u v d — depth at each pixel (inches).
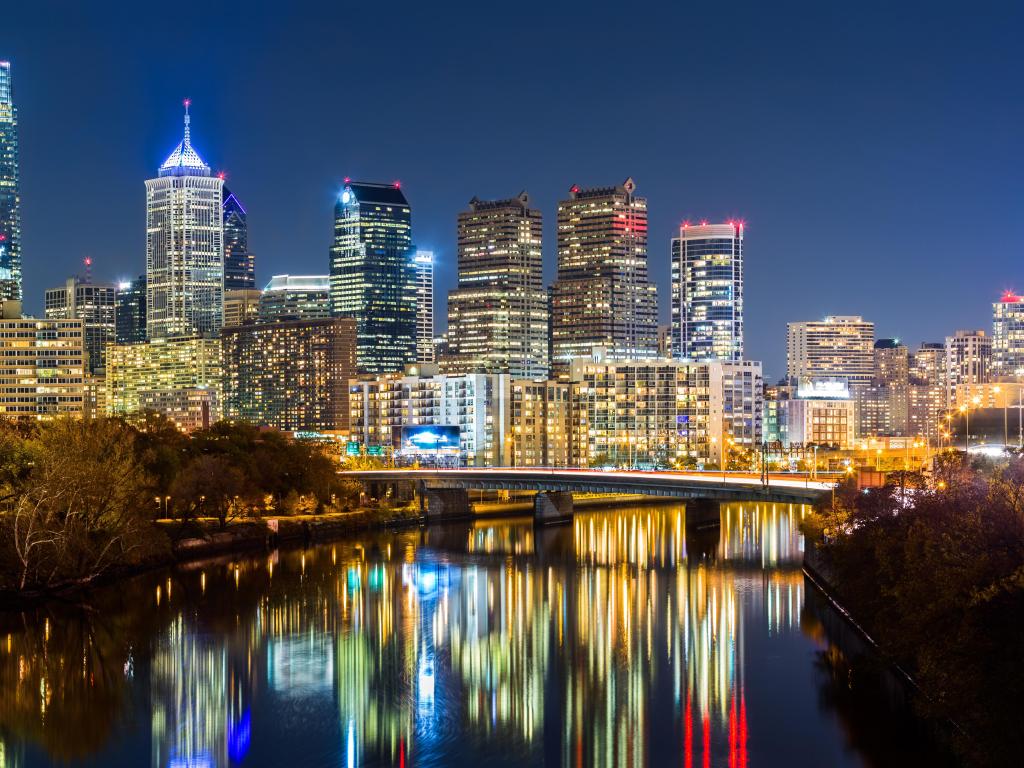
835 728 5270.7
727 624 7406.5
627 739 5260.8
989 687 4077.3
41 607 7701.8
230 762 5039.4
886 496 7155.5
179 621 7529.5
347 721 5556.1
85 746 5216.5
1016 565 4202.8
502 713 5679.1
